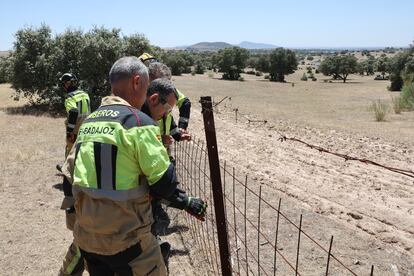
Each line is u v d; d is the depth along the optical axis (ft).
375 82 277.23
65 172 9.63
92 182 8.92
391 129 59.21
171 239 18.52
